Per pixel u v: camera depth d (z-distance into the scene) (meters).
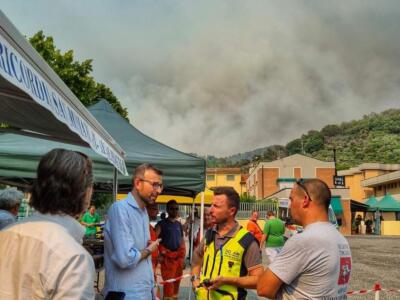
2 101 2.83
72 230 1.62
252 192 75.56
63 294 1.42
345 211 41.16
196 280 3.33
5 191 4.84
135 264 2.98
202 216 7.52
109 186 9.26
